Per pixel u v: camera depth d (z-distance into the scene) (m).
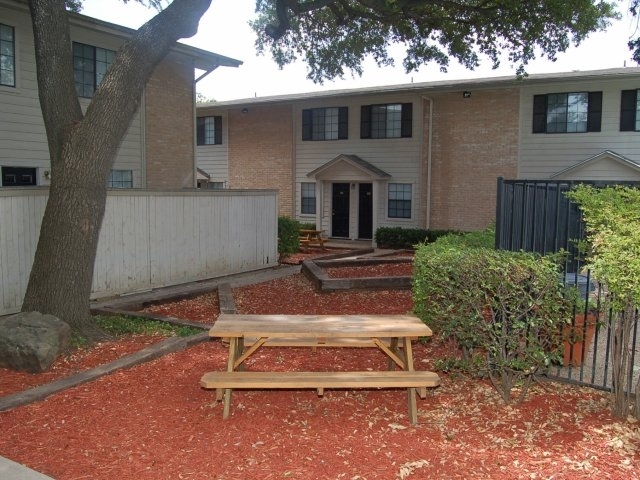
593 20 11.94
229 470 3.51
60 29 6.73
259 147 24.36
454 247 5.91
